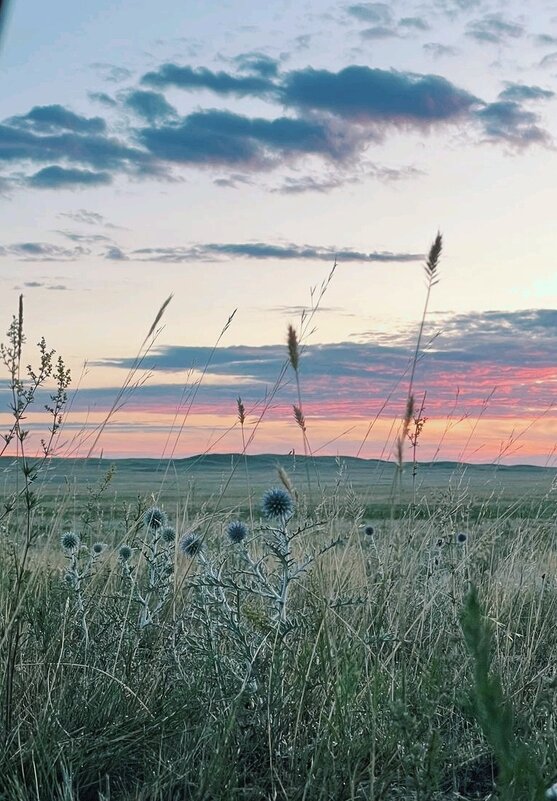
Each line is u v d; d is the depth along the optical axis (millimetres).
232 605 4773
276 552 4477
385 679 4270
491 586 6133
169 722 4176
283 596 4438
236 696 4031
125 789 3756
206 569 4738
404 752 3662
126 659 4852
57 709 4191
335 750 3875
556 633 5621
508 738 2371
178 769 3824
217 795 3543
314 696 4332
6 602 4742
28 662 4715
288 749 3982
